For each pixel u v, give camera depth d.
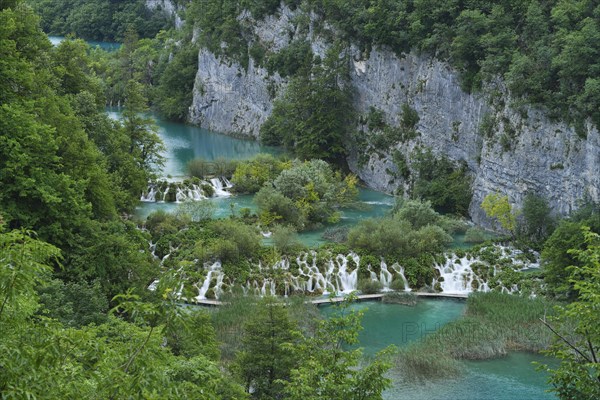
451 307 66.94
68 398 20.11
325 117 114.31
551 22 87.56
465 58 94.25
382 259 73.75
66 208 56.72
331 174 102.81
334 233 83.69
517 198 85.62
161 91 166.25
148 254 66.75
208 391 22.67
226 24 145.88
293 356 43.59
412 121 103.75
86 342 21.69
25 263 19.59
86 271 53.59
